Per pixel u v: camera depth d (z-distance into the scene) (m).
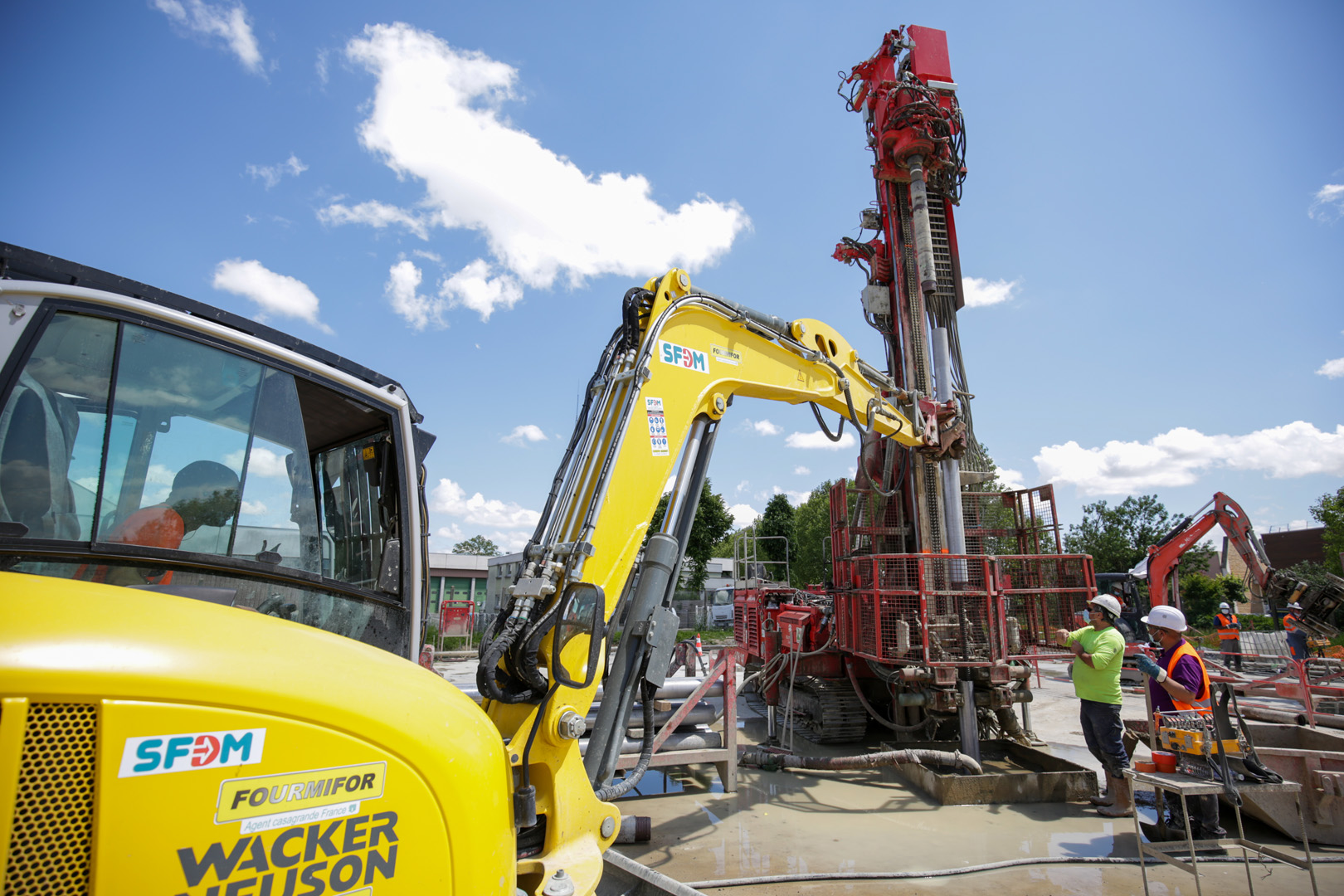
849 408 5.95
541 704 3.04
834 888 4.32
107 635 1.40
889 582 7.35
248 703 1.49
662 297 4.12
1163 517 31.17
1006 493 8.41
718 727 9.27
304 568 2.44
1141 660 5.07
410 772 1.70
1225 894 4.18
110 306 2.03
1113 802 5.70
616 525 3.56
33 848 1.25
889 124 8.56
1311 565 26.98
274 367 2.45
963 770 6.55
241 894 1.42
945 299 8.70
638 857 4.84
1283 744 6.51
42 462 1.88
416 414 3.08
